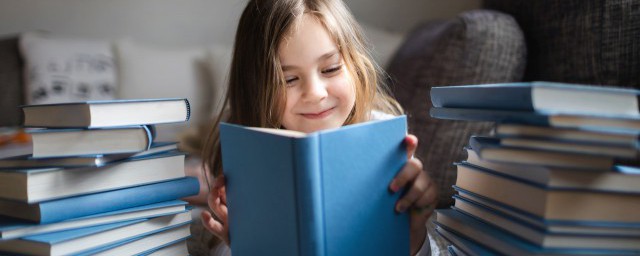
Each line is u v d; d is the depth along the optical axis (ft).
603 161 1.88
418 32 5.98
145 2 8.37
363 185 2.00
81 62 6.95
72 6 8.27
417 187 2.14
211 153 3.83
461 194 2.46
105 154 2.27
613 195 1.89
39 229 2.17
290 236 1.89
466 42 4.43
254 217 2.09
